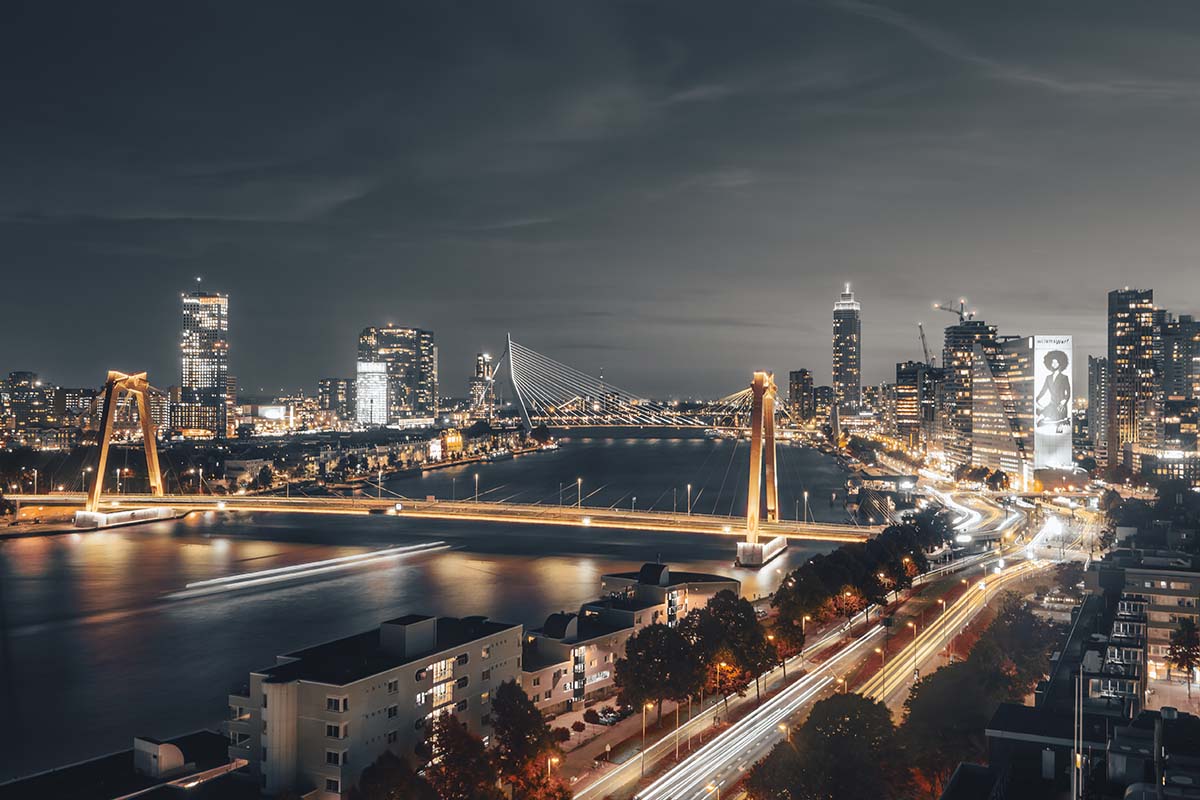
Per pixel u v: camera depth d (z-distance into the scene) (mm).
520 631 178875
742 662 189625
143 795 128250
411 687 153500
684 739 170750
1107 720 119312
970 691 157750
